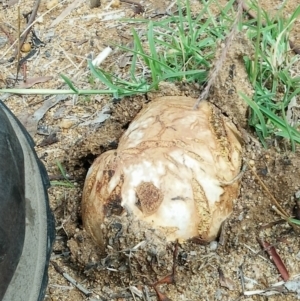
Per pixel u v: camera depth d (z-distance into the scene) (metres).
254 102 0.51
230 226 0.48
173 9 0.72
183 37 0.61
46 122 0.62
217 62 0.49
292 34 0.67
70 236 0.50
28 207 0.41
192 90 0.55
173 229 0.45
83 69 0.67
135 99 0.55
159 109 0.49
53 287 0.50
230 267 0.49
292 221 0.50
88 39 0.71
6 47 0.72
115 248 0.46
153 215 0.44
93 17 0.74
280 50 0.59
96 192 0.46
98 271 0.48
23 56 0.70
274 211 0.51
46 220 0.44
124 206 0.45
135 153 0.45
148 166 0.45
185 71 0.56
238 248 0.49
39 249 0.42
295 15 0.59
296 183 0.51
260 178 0.51
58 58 0.69
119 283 0.48
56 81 0.67
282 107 0.53
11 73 0.69
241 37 0.53
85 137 0.56
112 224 0.45
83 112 0.62
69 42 0.71
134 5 0.75
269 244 0.50
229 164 0.47
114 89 0.56
